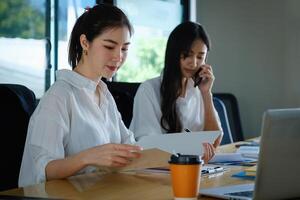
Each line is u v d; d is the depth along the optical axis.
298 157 1.20
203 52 2.45
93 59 1.73
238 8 4.11
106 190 1.37
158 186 1.43
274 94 3.98
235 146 2.46
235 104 3.90
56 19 3.80
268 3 3.99
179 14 4.36
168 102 2.46
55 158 1.57
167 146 1.75
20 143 1.83
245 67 4.10
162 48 4.26
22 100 1.86
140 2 4.14
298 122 1.18
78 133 1.70
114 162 1.47
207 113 2.62
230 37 4.15
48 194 1.31
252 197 1.20
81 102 1.76
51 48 3.79
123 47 1.72
